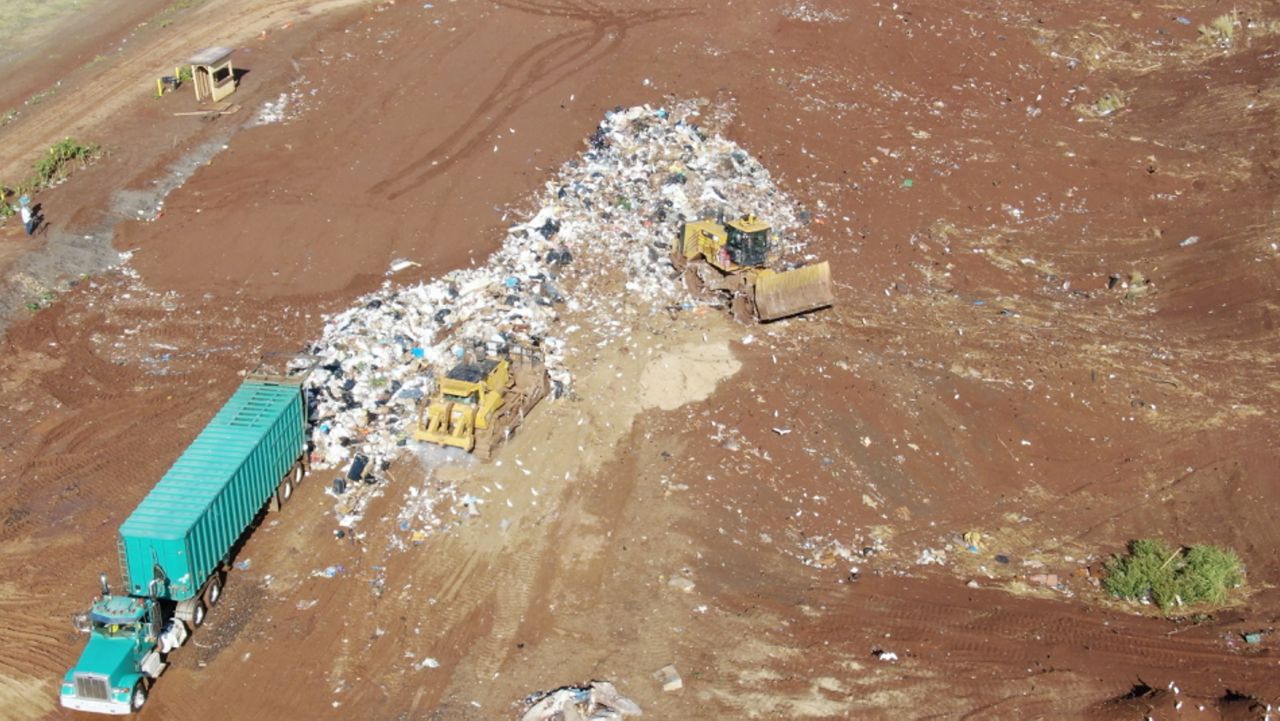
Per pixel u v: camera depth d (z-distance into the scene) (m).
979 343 37.91
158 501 24.12
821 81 53.47
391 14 56.94
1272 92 54.94
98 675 22.16
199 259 37.75
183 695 23.28
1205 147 51.56
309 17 56.50
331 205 40.59
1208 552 29.86
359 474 29.16
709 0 59.88
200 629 24.86
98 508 28.06
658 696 24.03
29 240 38.06
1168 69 58.94
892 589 27.98
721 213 41.53
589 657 25.00
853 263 41.28
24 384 32.12
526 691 23.98
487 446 30.09
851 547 29.52
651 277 37.84
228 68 48.50
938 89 54.94
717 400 33.28
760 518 29.81
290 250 38.22
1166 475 33.41
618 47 53.69
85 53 52.59
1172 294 42.31
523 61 51.78
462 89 48.94
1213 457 34.03
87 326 34.56
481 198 41.34
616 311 36.31
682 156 44.69
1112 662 26.00
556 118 46.84
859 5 60.88
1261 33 62.44
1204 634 27.50
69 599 25.52
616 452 31.11
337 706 23.31
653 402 32.94
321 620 25.36
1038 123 53.22
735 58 53.81
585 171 43.47
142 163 42.94
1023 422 34.62
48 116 46.34
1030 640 26.52
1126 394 36.34
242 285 36.62
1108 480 33.16
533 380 32.38
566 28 55.56
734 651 25.45
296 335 34.41
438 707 23.44
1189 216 46.56
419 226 39.66
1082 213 46.78
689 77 51.47
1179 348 39.12
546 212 40.34
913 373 35.78
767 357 35.31
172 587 23.62
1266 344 39.41
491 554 27.61
